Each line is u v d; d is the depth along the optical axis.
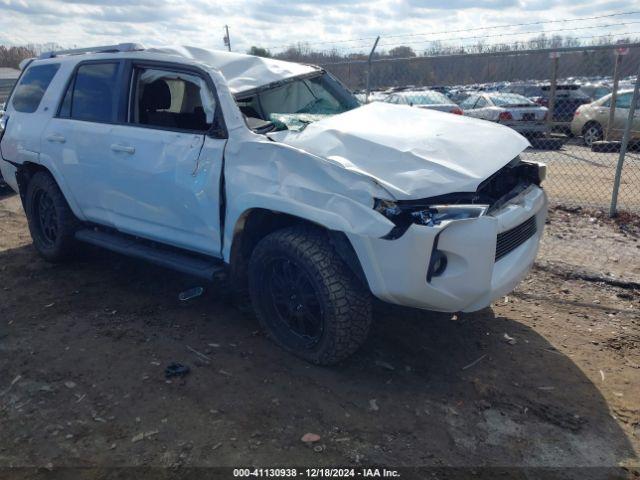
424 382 3.50
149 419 3.12
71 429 3.04
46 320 4.33
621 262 5.38
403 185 3.14
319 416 3.14
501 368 3.67
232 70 4.60
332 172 3.27
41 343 3.97
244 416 3.14
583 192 8.46
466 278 3.19
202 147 3.85
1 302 4.66
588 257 5.54
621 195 8.20
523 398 3.34
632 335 4.10
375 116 4.15
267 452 2.86
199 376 3.54
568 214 7.05
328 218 3.21
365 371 3.61
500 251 3.50
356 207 3.15
